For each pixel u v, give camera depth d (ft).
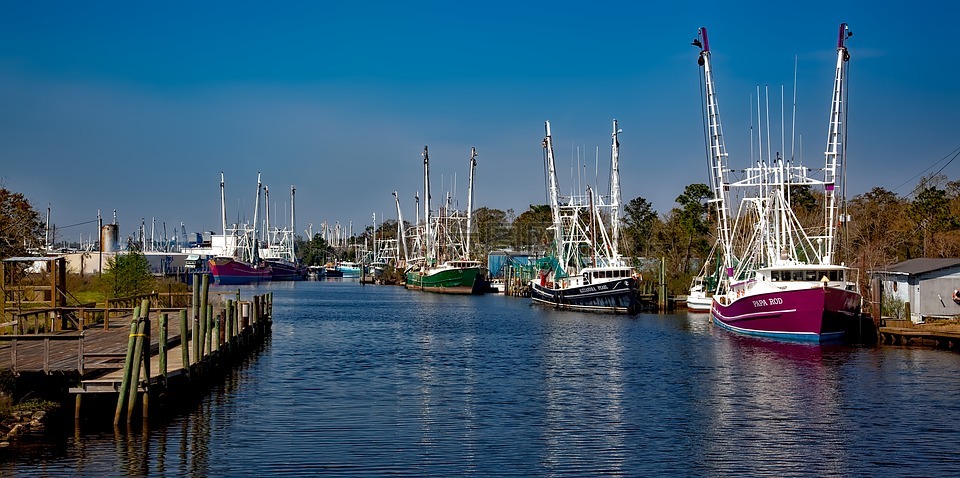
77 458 85.25
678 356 171.12
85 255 362.53
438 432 99.55
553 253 382.42
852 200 383.86
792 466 86.07
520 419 107.55
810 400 120.67
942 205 304.50
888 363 156.25
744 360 163.02
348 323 264.72
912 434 99.81
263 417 106.93
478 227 602.85
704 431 101.14
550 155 358.84
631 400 121.08
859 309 188.44
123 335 142.20
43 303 173.37
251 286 625.41
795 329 189.06
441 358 170.50
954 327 183.21
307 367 154.92
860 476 82.94
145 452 87.97
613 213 330.95
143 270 246.68
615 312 300.81
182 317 113.39
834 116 216.13
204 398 120.37
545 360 166.91
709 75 256.73
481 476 81.71
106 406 105.19
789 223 216.95
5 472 80.38
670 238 401.08
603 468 84.89
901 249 297.33
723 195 257.14
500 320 274.77
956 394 124.67
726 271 245.04
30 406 98.84
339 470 83.15
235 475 80.89
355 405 116.06
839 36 215.51
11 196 263.29
